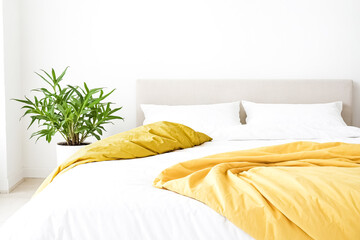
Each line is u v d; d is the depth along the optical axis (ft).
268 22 12.85
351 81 12.60
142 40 13.00
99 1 12.89
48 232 4.66
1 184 11.64
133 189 5.26
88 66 13.05
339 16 12.71
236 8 12.86
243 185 5.04
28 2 12.84
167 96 12.78
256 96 12.72
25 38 12.94
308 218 4.38
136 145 7.83
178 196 5.05
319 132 10.53
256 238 4.34
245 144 9.55
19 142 12.95
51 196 5.23
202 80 12.77
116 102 13.15
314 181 5.02
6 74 11.71
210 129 11.02
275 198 4.65
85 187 5.37
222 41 12.95
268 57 12.93
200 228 4.60
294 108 11.77
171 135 8.88
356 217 4.36
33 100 13.09
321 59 12.84
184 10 12.91
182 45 13.00
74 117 10.92
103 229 4.69
